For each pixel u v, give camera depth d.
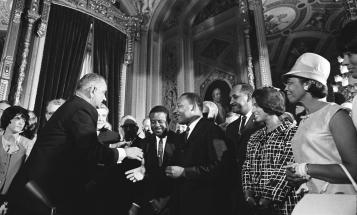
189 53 10.56
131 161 3.75
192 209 2.77
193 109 3.21
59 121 2.50
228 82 9.09
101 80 2.88
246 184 2.47
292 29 13.60
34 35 7.88
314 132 1.71
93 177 3.14
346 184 1.61
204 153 2.95
